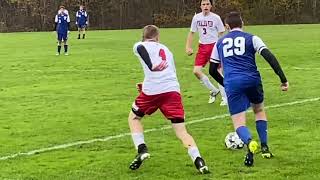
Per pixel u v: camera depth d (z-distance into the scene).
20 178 7.59
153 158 8.51
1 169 8.08
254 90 7.91
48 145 9.59
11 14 78.25
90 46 36.06
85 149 9.23
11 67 23.59
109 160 8.47
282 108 12.52
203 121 11.32
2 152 9.13
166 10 77.75
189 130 10.48
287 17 73.06
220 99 14.16
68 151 9.12
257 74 7.95
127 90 16.25
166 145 9.35
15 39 47.62
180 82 17.69
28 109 13.41
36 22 77.81
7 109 13.45
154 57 7.66
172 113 7.59
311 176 7.33
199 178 7.37
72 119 11.98
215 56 8.53
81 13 45.44
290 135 9.82
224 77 8.05
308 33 44.75
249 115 11.77
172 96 7.61
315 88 15.55
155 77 7.61
